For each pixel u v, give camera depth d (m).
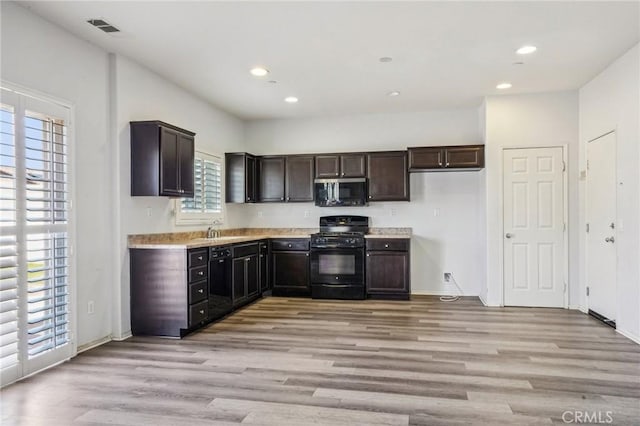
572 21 3.23
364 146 6.29
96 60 3.69
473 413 2.40
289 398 2.62
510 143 5.21
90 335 3.63
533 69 4.30
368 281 5.75
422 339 3.84
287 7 2.99
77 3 2.92
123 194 3.92
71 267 3.37
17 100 2.92
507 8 3.02
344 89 4.98
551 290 5.13
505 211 5.25
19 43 2.96
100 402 2.57
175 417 2.38
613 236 4.20
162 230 4.50
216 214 5.73
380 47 3.72
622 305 3.99
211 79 4.59
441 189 6.03
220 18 3.16
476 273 5.93
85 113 3.56
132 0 2.88
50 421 2.34
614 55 3.94
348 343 3.74
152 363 3.25
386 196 5.92
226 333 4.09
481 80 4.65
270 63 4.12
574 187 5.04
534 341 3.76
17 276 2.88
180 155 4.32
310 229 6.46
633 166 3.79
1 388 2.77
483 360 3.27
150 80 4.33
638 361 3.23
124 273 3.95
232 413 2.42
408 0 2.90
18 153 2.91
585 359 3.28
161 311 3.98
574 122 5.03
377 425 2.27
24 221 2.94
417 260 6.11
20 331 2.92
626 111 3.90
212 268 4.44
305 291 5.95
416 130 6.11
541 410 2.43
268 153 6.60
